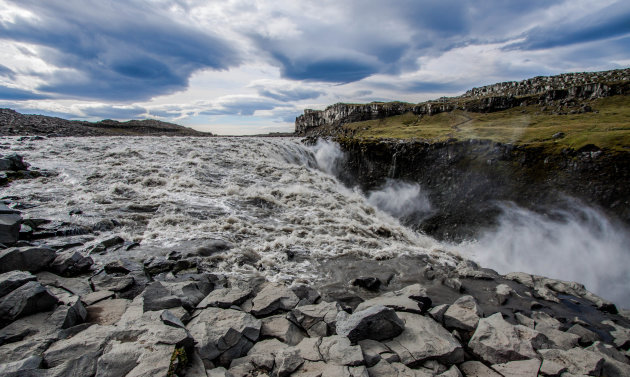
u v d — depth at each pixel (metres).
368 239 19.98
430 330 8.92
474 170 46.50
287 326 8.80
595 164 37.75
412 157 53.09
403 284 14.21
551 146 43.00
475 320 9.91
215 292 10.05
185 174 30.42
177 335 6.70
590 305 13.50
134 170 29.17
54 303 7.63
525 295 14.07
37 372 5.42
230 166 37.78
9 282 7.45
